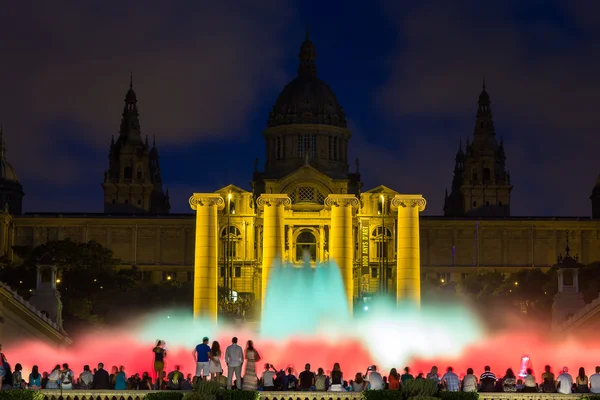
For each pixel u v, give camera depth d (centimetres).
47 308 12719
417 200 13112
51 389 7744
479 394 7531
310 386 8262
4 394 7169
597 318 11912
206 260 12988
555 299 13250
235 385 7869
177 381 8169
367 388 7794
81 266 19725
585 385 8200
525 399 7550
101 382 8194
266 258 13388
